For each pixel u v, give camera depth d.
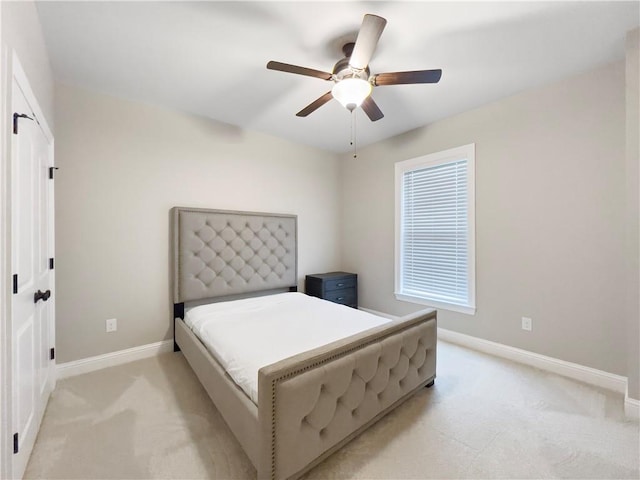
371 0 1.54
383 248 3.82
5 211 1.12
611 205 2.13
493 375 2.37
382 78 1.78
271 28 1.76
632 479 1.38
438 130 3.18
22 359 1.40
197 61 2.10
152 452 1.55
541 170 2.46
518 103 2.57
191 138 3.01
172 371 2.46
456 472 1.42
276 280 3.54
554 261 2.40
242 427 1.40
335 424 1.47
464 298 3.02
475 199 2.89
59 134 2.33
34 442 1.59
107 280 2.56
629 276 1.81
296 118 3.12
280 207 3.72
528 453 1.54
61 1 1.54
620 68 2.08
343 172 4.36
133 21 1.70
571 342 2.33
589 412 1.88
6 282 1.15
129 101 2.65
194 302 2.97
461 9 1.61
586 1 1.55
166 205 2.86
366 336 1.67
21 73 1.32
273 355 1.64
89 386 2.21
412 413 1.88
